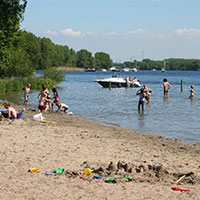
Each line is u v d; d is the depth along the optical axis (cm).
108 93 5447
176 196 888
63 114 2791
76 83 8562
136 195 888
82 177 1024
